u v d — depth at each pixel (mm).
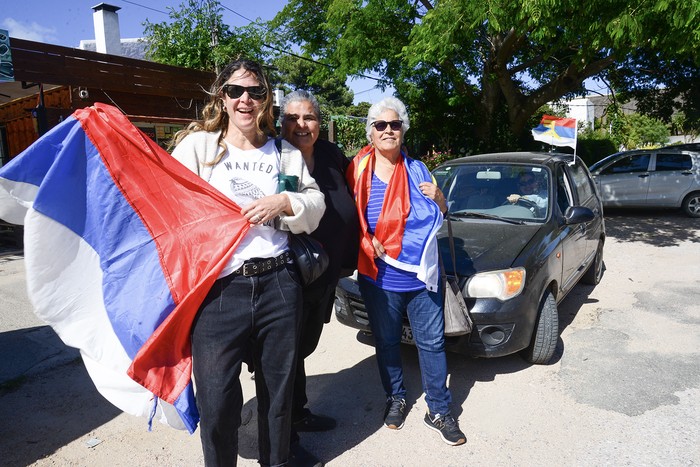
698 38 7074
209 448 2205
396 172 2928
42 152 2146
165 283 2174
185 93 10141
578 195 5242
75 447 3018
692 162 11203
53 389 3730
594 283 6066
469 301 3479
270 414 2354
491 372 3846
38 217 2133
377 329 3068
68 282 2229
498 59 13102
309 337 2906
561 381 3680
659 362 3947
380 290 2980
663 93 15930
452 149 16984
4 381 3771
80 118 2160
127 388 2295
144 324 2191
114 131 2195
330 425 3172
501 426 3148
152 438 3115
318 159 2770
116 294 2246
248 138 2283
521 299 3494
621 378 3703
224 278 2127
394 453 2916
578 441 2973
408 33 12203
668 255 7582
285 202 2135
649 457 2801
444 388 3049
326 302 2910
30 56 7723
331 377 3898
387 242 2887
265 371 2303
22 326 4902
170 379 2215
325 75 15234
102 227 2232
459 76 13727
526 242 3898
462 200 4820
